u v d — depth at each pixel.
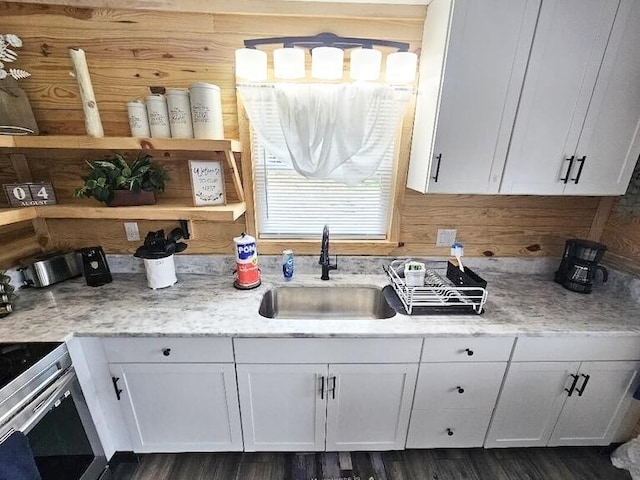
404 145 1.59
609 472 1.50
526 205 1.74
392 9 1.38
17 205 1.45
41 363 1.04
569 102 1.26
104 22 1.39
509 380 1.37
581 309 1.44
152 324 1.26
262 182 1.71
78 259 1.68
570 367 1.35
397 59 1.34
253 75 1.36
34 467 0.92
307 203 1.76
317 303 1.74
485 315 1.38
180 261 1.76
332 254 1.80
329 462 1.53
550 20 1.15
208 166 1.48
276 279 1.72
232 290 1.58
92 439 1.30
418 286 1.49
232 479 1.45
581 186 1.38
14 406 0.93
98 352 1.25
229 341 1.26
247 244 1.54
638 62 1.22
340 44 1.42
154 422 1.41
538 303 1.50
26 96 1.43
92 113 1.33
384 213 1.78
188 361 1.29
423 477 1.47
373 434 1.47
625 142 1.32
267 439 1.47
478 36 1.15
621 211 1.62
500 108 1.25
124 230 1.72
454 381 1.37
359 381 1.36
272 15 1.40
